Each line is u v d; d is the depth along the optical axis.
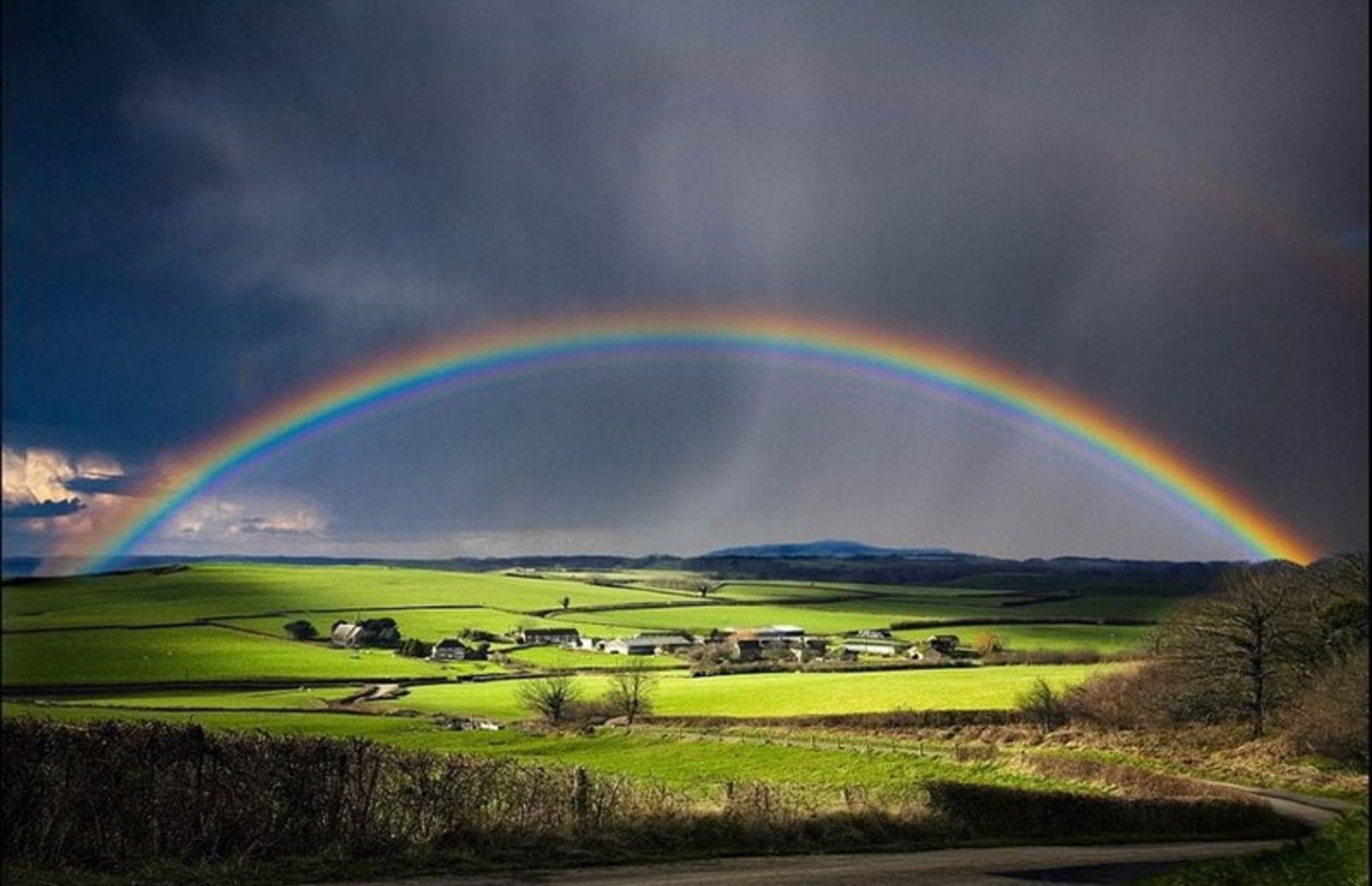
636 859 23.05
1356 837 27.89
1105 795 43.91
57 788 19.06
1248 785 67.12
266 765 20.80
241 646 183.62
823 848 27.03
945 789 34.94
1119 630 190.38
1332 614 89.00
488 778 23.97
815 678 139.88
